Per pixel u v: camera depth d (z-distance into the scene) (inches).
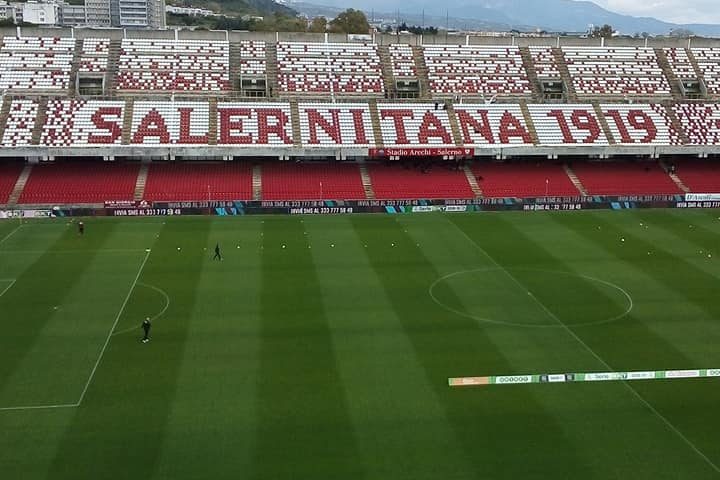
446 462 1042.1
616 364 1373.0
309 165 2886.3
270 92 3068.4
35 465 1019.3
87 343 1429.6
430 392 1251.8
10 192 2559.1
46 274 1852.9
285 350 1412.4
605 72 3371.1
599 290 1795.0
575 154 2928.2
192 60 3129.9
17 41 3068.4
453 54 3371.1
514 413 1186.6
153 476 997.8
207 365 1341.0
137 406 1187.3
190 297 1700.3
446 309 1649.9
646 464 1045.2
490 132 2960.1
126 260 1987.0
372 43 3368.6
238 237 2250.2
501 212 2652.6
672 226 2480.3
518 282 1851.6
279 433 1111.6
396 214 2596.0
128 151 2667.3
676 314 1633.9
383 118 2972.4
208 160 2849.4
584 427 1146.0
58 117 2758.4
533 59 3398.1
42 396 1214.3
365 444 1084.5
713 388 1282.0
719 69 3452.3
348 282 1830.7
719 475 1019.3
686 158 3164.4
